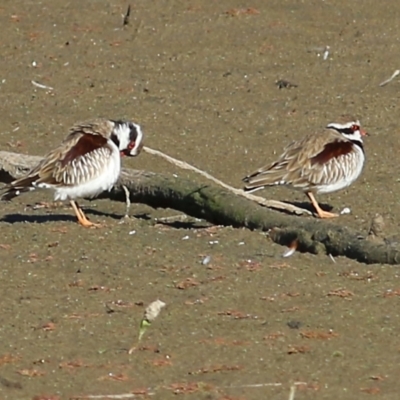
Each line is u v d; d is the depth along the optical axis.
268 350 11.86
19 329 12.43
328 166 16.75
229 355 11.75
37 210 17.11
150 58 24.34
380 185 17.67
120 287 13.60
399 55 24.12
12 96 22.39
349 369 11.42
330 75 23.17
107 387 11.05
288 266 14.20
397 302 13.04
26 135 20.42
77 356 11.75
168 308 12.94
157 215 16.77
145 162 18.92
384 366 11.48
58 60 24.30
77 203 17.38
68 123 20.97
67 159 15.88
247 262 14.34
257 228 15.68
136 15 26.55
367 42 24.92
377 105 21.44
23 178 15.99
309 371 11.39
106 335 12.27
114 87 22.81
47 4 27.34
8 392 10.97
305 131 20.28
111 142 16.28
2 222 16.30
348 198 17.23
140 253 14.74
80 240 15.31
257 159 19.05
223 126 20.64
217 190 16.27
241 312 12.82
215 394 10.88
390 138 19.80
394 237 15.14
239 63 24.02
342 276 13.84
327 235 14.70
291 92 22.31
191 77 23.28
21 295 13.40
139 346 11.98
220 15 26.55
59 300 13.23
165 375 11.31
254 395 10.87
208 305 13.01
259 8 26.94
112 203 17.39
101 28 25.97
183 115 21.22
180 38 25.34
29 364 11.58
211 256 14.56
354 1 27.33
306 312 12.80
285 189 18.03
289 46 24.81
